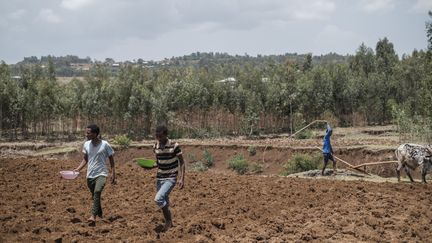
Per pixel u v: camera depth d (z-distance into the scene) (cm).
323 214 1224
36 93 6856
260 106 7088
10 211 1158
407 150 1853
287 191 1527
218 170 4409
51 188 1513
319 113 7375
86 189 1515
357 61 10456
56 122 7275
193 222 1090
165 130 998
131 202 1316
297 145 4559
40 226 1015
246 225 1105
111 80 7331
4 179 1675
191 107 6925
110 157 1087
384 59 10544
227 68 12900
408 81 7775
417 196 1488
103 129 7069
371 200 1404
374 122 7725
